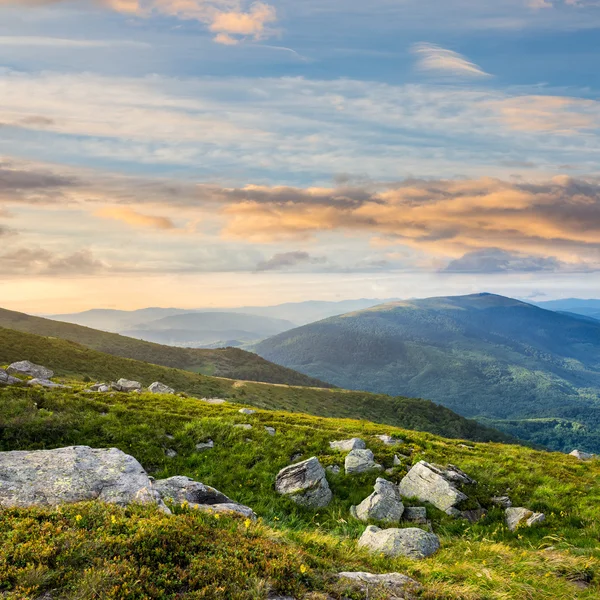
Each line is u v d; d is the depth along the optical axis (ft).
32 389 97.35
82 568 25.17
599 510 68.28
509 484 80.94
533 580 39.70
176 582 25.16
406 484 78.13
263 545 32.37
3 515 30.07
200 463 80.02
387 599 30.04
